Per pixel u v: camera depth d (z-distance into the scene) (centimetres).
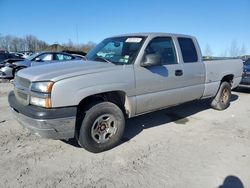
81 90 375
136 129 526
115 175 349
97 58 492
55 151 417
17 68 1222
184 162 388
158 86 477
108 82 404
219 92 664
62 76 368
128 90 430
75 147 433
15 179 335
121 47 483
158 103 487
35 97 367
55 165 373
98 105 399
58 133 369
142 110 466
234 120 601
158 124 559
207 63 595
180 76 516
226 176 350
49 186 322
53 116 356
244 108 723
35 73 392
